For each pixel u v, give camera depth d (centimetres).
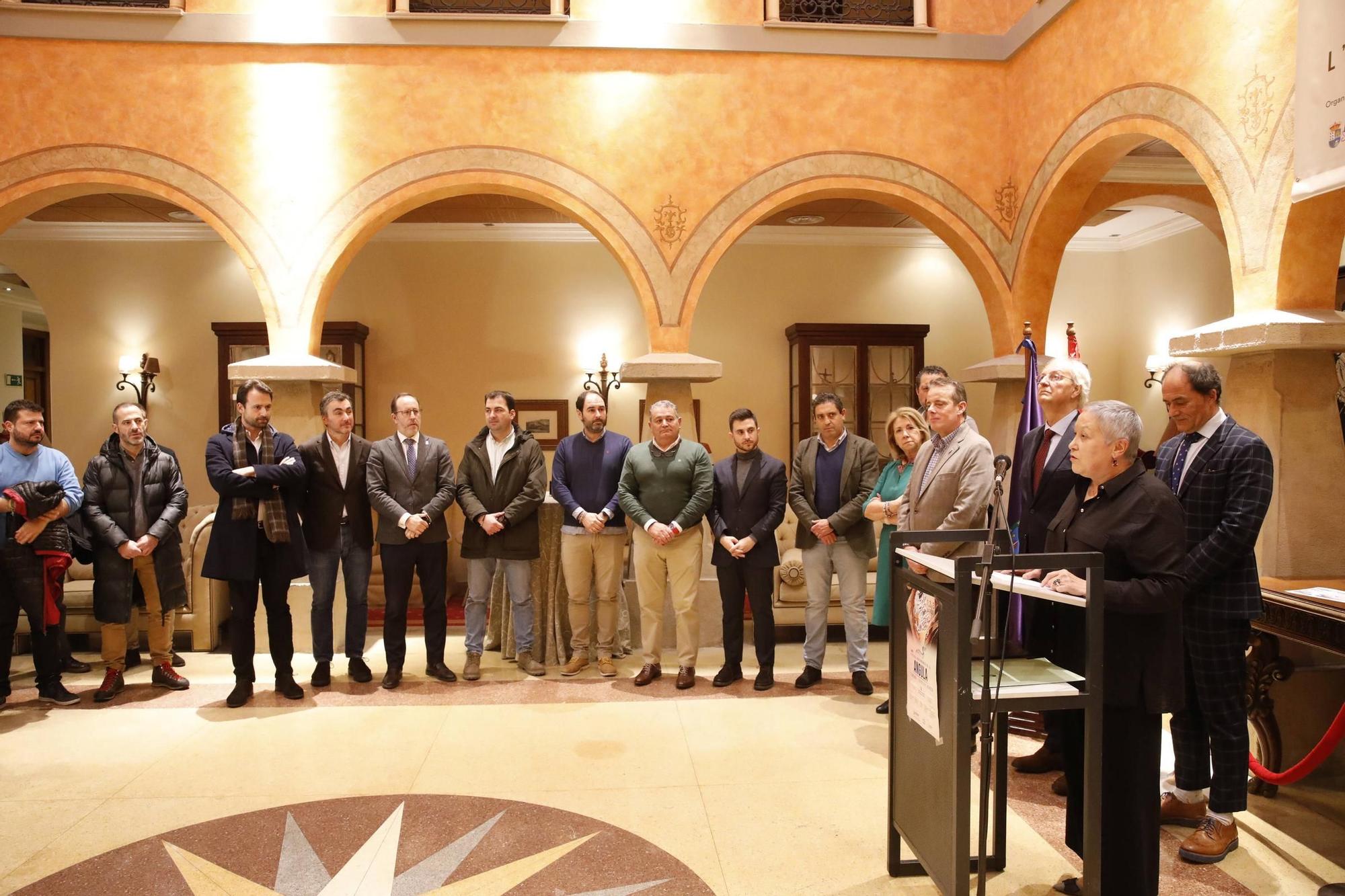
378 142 584
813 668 495
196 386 868
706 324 909
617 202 596
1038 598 276
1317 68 347
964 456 391
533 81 591
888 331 880
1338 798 343
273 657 469
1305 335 374
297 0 580
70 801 341
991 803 338
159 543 479
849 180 606
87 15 569
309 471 482
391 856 297
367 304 882
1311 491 389
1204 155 434
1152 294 906
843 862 294
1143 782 245
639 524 489
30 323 1138
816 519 486
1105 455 246
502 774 368
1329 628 303
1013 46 608
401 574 490
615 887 277
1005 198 619
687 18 600
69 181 570
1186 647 302
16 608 460
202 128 577
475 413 888
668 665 543
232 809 334
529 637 521
